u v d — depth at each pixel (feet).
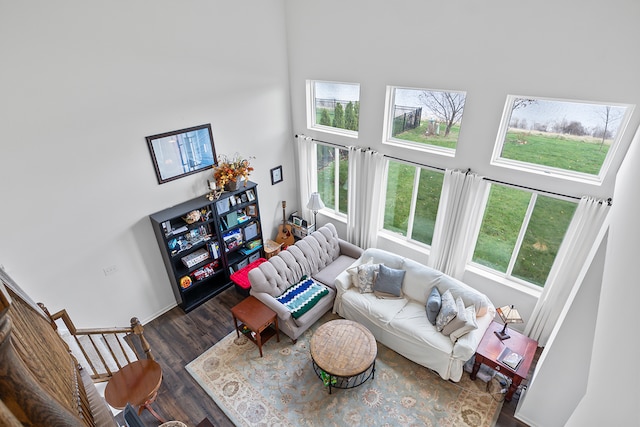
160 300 17.95
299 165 22.30
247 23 17.33
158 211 16.60
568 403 11.28
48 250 13.56
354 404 13.51
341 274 17.28
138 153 15.16
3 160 11.81
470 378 14.38
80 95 12.96
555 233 14.51
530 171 14.11
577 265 13.55
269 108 20.04
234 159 19.13
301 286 17.52
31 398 1.96
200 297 18.81
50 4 11.57
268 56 18.93
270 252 21.62
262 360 15.40
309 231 22.84
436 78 15.14
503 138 14.69
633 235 5.47
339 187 22.09
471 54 13.82
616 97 11.33
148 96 14.80
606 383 4.98
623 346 4.36
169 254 16.65
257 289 16.28
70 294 14.61
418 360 14.80
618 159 12.03
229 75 17.44
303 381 14.43
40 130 12.34
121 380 11.81
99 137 13.84
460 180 15.74
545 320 15.19
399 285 16.51
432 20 14.32
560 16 11.50
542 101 13.30
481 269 17.29
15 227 12.56
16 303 4.00
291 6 18.48
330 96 19.93
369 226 20.54
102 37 12.95
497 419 12.92
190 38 15.40
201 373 14.83
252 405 13.53
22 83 11.62
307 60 19.22
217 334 16.84
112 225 15.15
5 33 10.98
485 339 13.93
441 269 18.03
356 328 14.96
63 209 13.56
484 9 12.90
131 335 16.56
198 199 17.89
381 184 19.24
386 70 16.57
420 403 13.51
